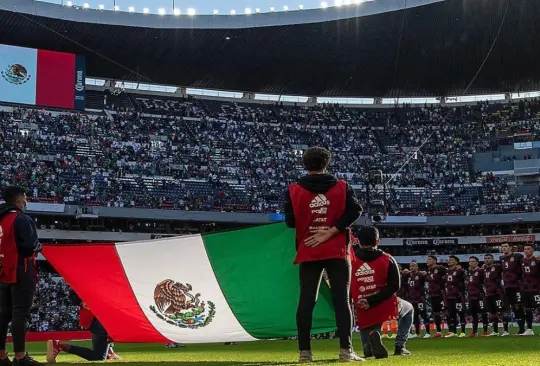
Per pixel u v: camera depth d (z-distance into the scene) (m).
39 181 41.94
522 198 49.31
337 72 52.97
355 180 51.22
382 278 8.01
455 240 48.28
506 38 47.28
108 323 9.27
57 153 44.94
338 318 6.71
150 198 43.84
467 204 49.38
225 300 9.24
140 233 44.00
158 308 9.24
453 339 15.65
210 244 9.23
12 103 45.00
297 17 45.69
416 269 19.48
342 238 6.74
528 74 53.22
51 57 46.31
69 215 41.09
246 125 54.41
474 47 48.72
